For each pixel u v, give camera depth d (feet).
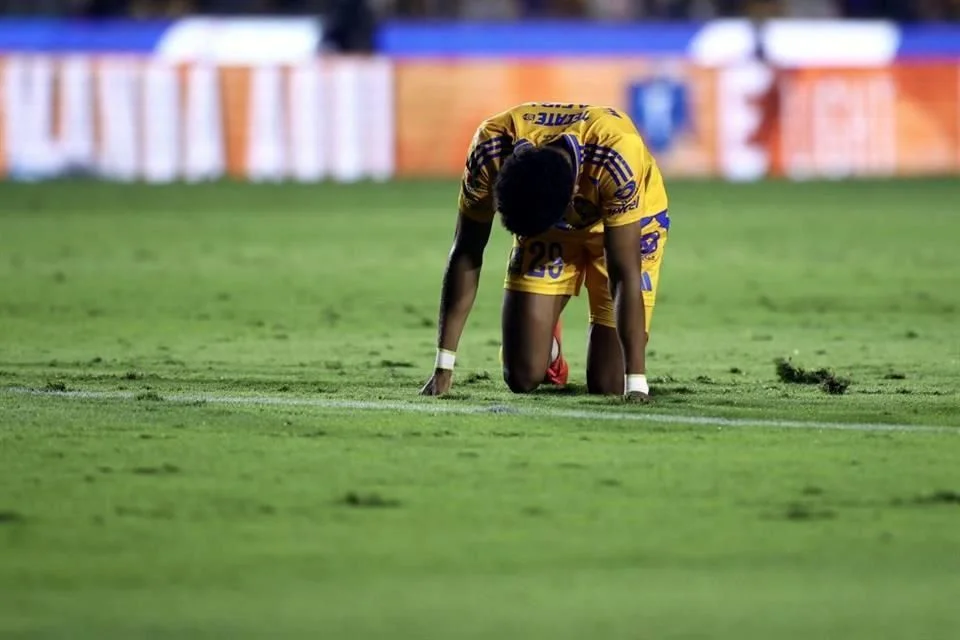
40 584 60.08
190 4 386.93
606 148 93.04
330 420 91.71
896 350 130.31
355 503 71.72
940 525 68.59
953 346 132.87
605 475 77.36
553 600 58.18
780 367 111.55
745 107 333.01
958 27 378.32
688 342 136.15
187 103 321.32
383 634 54.29
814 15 403.75
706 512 70.54
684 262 205.46
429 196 296.10
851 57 370.73
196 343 133.08
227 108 322.55
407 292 172.76
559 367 105.19
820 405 97.86
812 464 80.07
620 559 63.46
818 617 56.29
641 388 98.53
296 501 72.02
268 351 128.16
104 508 70.74
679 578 61.00
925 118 336.08
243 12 389.39
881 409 96.37
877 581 60.75
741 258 210.18
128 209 273.33
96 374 113.19
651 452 82.74
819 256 212.02
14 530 67.21
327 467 78.84
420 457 81.20
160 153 321.52
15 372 114.01
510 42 367.45
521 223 88.63
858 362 122.72
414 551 64.39
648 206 100.32
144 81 319.88
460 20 397.19
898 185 319.27
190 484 75.25
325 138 326.03
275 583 60.18
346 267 197.16
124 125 319.88
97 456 81.15
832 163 336.08
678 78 331.16
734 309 160.45
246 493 73.51
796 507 71.41
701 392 103.86
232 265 198.39
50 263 198.18
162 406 96.73
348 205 281.74
